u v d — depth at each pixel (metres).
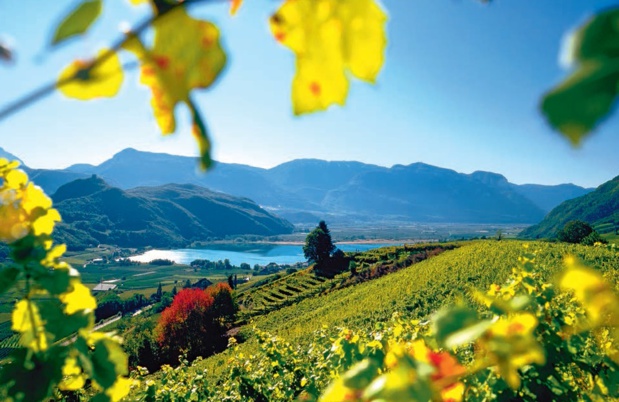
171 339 56.56
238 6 0.55
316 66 0.55
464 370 1.01
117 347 2.08
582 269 1.05
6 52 0.47
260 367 11.90
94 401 2.07
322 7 0.55
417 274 44.69
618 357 2.99
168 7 0.53
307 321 43.09
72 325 2.00
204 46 0.54
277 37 0.56
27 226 2.04
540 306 3.59
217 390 12.45
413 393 0.86
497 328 1.11
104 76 0.52
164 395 9.45
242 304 80.12
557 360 3.36
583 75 0.28
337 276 79.75
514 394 3.07
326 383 6.38
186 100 0.54
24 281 1.97
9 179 2.04
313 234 88.69
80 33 0.49
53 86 0.50
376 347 3.84
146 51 0.54
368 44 0.55
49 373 1.94
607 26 0.30
